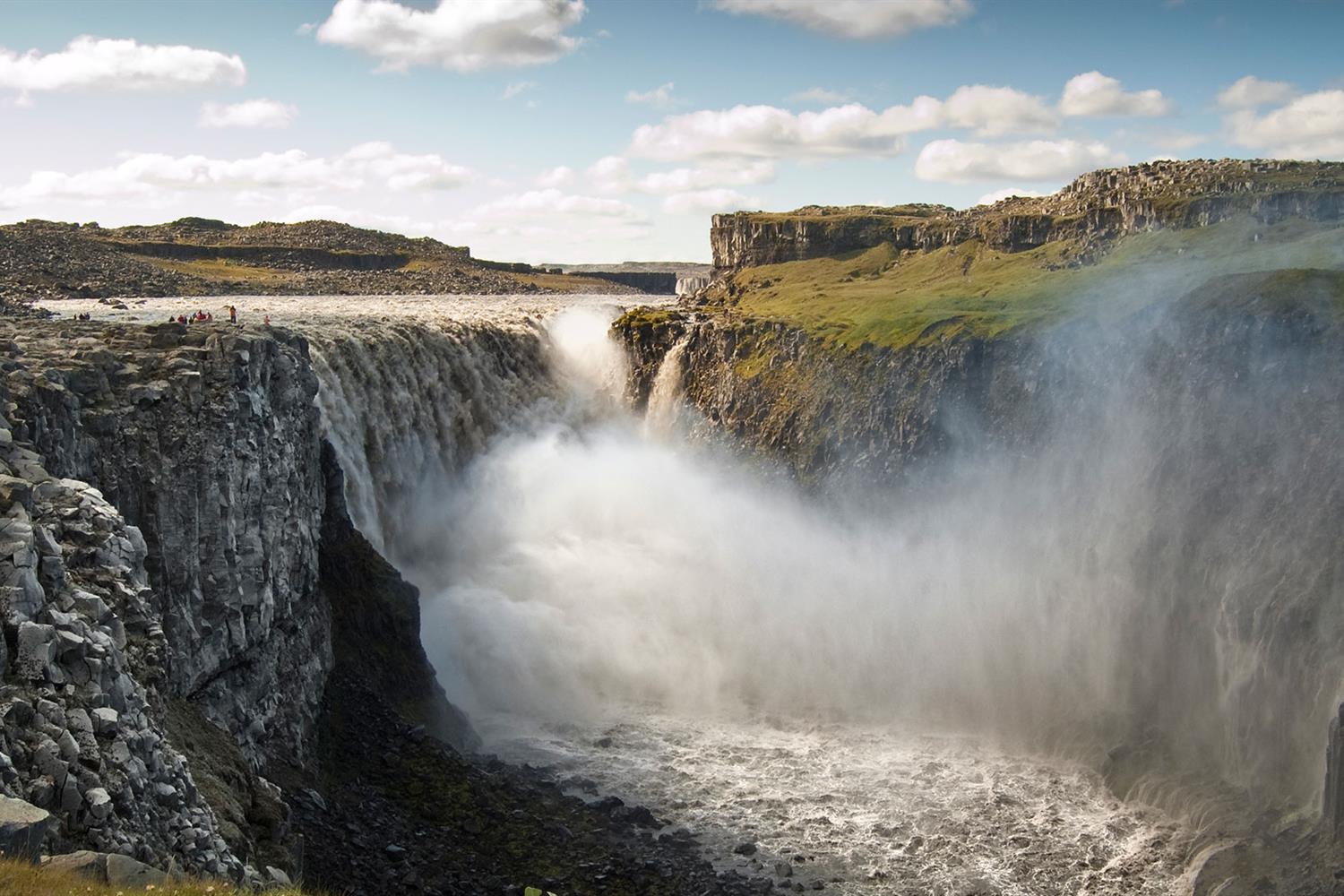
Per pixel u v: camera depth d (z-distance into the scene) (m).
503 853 66.56
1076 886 75.88
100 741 36.09
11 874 27.95
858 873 75.31
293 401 74.25
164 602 58.09
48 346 63.69
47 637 36.50
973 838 81.50
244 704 63.78
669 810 82.12
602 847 70.50
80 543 43.22
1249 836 80.00
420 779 72.25
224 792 50.97
